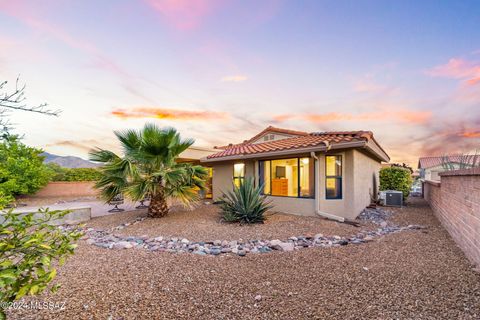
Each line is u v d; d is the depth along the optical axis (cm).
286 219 784
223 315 263
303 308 276
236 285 337
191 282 346
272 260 436
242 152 1045
